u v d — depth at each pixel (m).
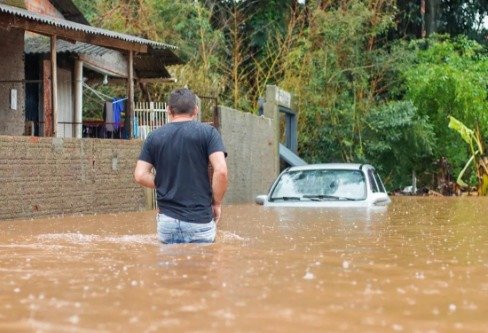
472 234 8.02
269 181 20.94
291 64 26.91
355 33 27.75
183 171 6.76
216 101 17.28
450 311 3.42
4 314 3.30
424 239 7.38
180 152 6.76
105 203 14.00
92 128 20.62
